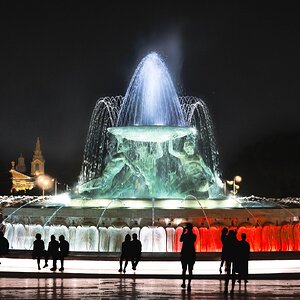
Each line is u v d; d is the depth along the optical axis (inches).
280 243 1162.0
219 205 1256.8
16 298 738.2
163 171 1339.8
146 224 1134.4
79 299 731.4
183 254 826.2
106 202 1250.6
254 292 802.8
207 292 801.6
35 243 1005.2
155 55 1525.6
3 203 2159.2
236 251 835.4
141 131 1305.4
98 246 1136.8
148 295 767.1
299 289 834.2
